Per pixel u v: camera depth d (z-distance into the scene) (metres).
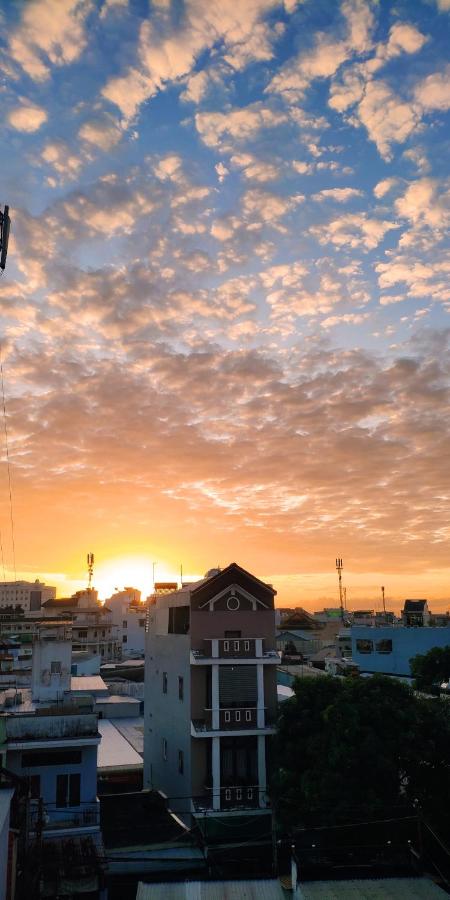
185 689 37.00
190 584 42.28
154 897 24.08
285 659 68.69
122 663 90.25
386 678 31.77
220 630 37.06
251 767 35.00
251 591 37.94
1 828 17.55
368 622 89.31
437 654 40.34
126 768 45.28
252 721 35.19
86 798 31.08
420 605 66.00
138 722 58.50
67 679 40.25
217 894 24.33
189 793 34.69
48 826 29.27
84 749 31.58
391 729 29.55
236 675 35.78
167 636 41.91
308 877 28.77
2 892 17.94
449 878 27.67
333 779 28.25
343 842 29.36
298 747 31.25
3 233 21.41
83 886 25.95
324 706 31.98
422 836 28.92
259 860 32.25
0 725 30.59
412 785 29.92
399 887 24.06
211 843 32.47
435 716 30.47
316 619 112.12
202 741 35.31
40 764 31.09
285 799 30.59
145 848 31.75
